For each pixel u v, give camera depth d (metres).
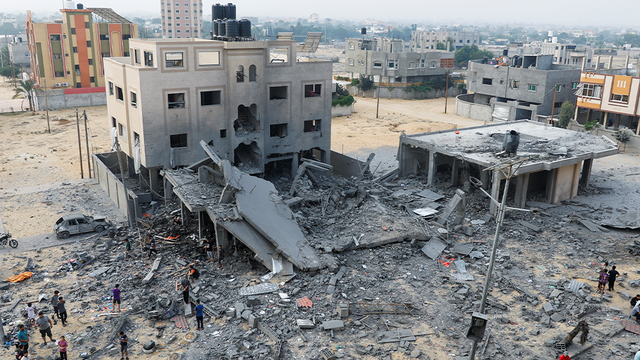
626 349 22.95
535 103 80.06
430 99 109.69
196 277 29.17
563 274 30.33
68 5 102.88
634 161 57.91
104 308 26.55
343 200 40.38
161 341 23.70
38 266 31.59
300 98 47.34
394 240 33.41
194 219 37.84
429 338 23.88
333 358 22.19
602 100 67.12
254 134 45.75
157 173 44.31
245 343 23.11
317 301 26.80
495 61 99.81
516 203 41.28
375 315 25.72
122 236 36.19
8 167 54.41
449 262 31.69
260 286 27.98
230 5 46.72
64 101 90.06
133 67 40.72
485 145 45.22
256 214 32.28
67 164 55.81
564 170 42.41
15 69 137.62
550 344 23.14
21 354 21.62
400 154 48.47
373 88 110.62
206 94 45.31
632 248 33.53
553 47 161.12
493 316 25.75
